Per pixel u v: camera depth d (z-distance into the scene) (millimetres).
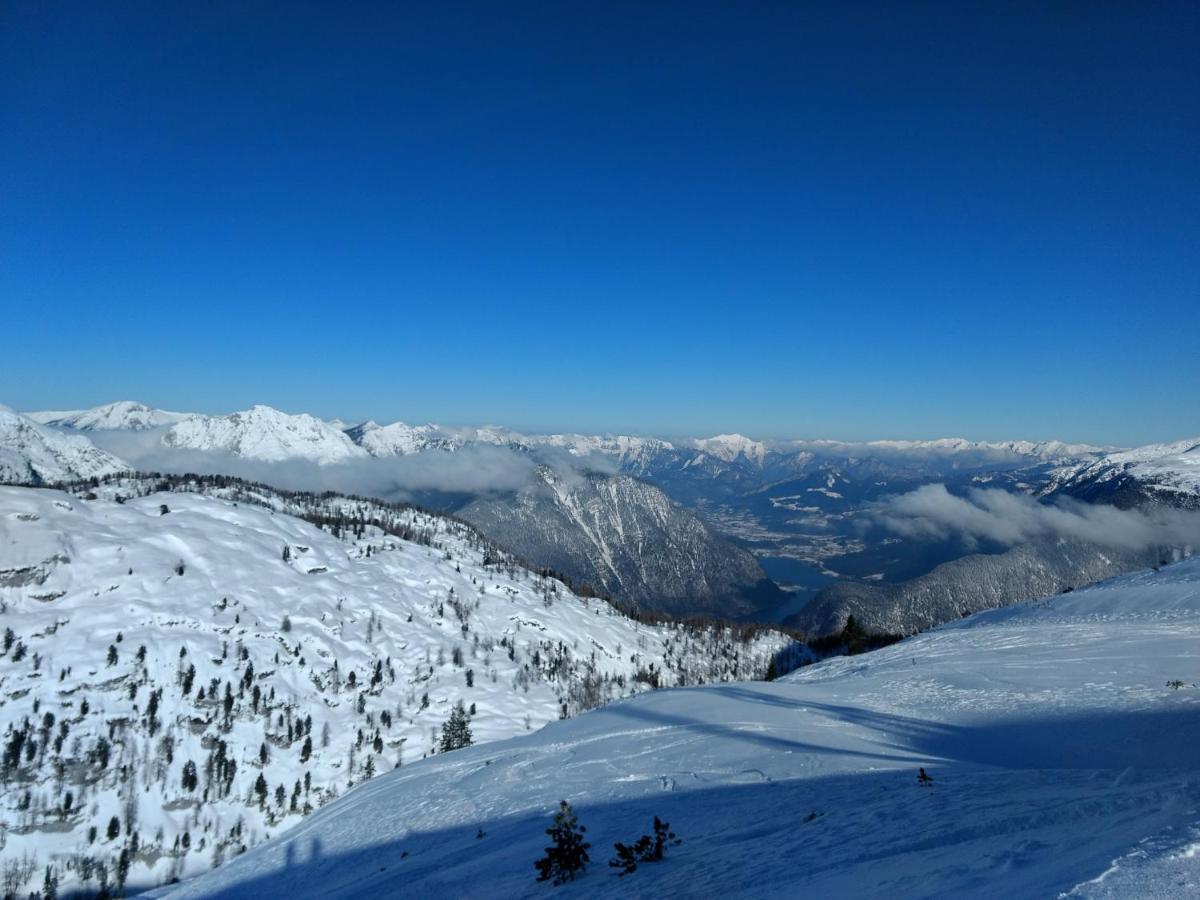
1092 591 84250
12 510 169750
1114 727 28531
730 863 13852
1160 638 51469
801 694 44094
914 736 30703
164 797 122750
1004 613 88188
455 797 30750
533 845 20125
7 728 122188
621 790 25359
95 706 132250
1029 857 9664
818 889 10797
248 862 31766
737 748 29422
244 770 133625
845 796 18750
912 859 11289
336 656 175000
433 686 179000
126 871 109125
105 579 163875
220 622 165875
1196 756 23516
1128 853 8156
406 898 17641
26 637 141500
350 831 30766
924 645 66125
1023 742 27969
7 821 110250
